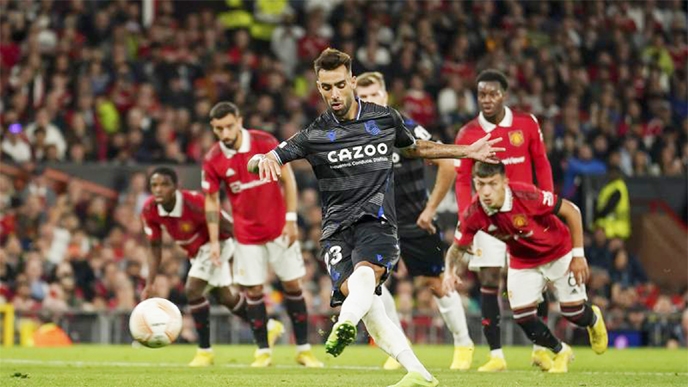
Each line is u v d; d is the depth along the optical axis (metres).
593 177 72.88
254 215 39.72
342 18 88.44
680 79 92.81
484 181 32.75
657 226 72.81
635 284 69.81
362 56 84.38
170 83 78.19
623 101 87.25
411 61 83.19
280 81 80.31
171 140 72.88
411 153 25.91
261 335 40.12
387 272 24.75
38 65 77.25
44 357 45.88
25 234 66.00
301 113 78.56
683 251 72.44
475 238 38.06
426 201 38.41
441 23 88.44
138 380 29.19
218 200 39.78
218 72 80.81
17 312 61.09
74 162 69.56
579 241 34.34
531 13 92.81
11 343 59.84
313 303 64.06
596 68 91.44
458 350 38.88
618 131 84.00
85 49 78.56
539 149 37.41
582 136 80.00
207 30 83.31
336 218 25.33
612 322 65.19
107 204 68.12
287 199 39.91
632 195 73.38
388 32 87.38
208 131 73.88
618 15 94.12
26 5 82.38
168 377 30.69
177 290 63.38
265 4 89.44
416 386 23.64
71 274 63.28
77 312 61.56
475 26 89.19
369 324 24.44
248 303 40.28
